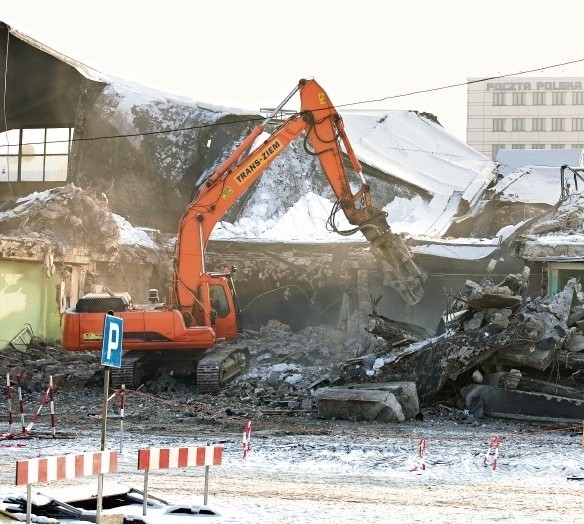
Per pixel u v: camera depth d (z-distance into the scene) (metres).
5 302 40.94
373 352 30.48
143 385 31.62
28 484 9.42
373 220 31.47
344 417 25.41
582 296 28.50
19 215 44.31
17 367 34.78
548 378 26.38
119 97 57.47
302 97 32.41
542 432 23.11
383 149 61.91
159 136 56.84
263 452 18.48
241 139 56.81
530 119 166.00
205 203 32.31
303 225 53.78
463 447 19.61
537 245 32.31
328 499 12.57
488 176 59.81
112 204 56.75
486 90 166.88
